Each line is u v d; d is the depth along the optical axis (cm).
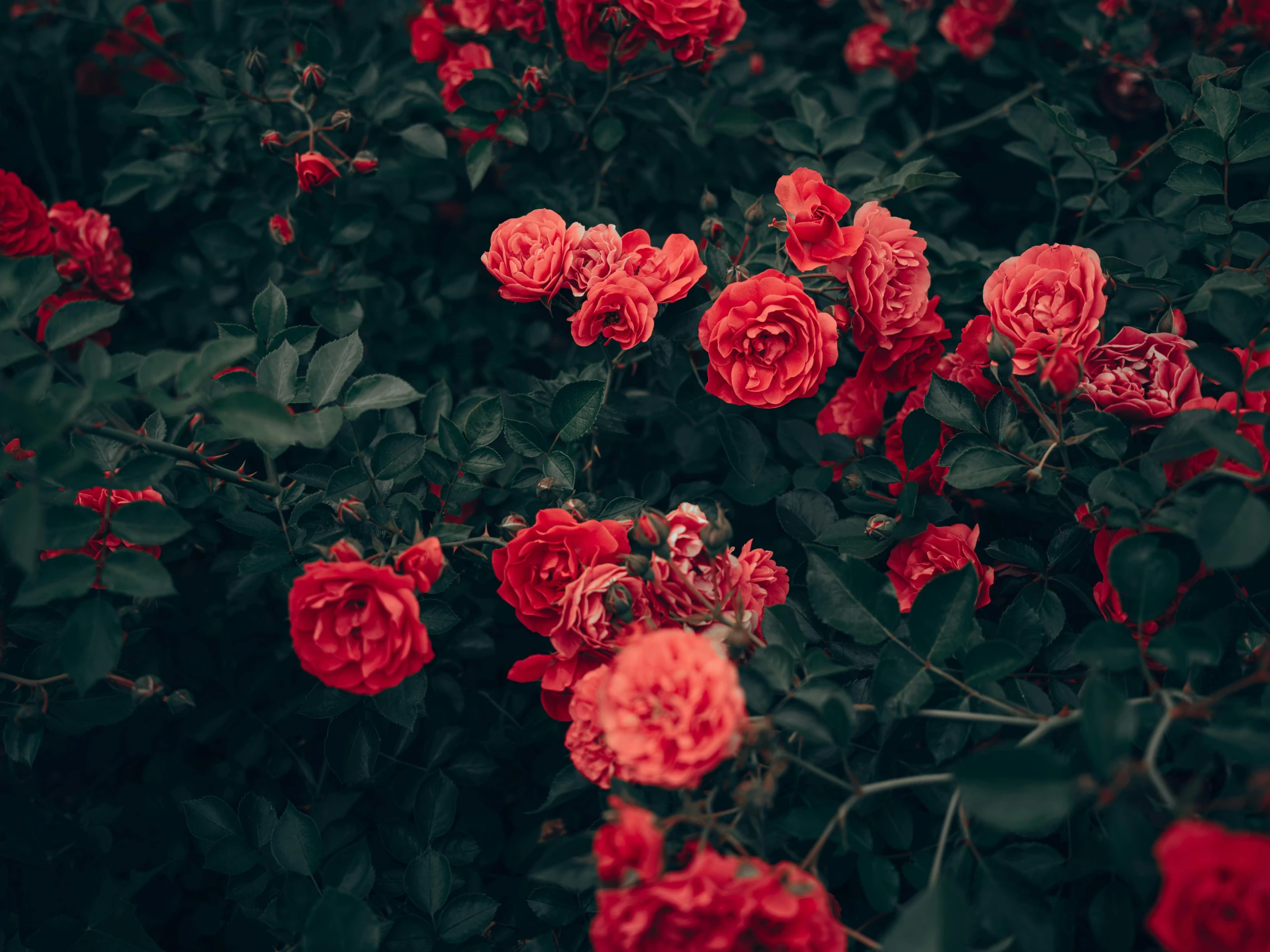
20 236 82
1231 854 50
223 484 73
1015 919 58
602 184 91
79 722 68
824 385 81
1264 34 88
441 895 66
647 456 83
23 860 71
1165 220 81
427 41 88
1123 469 62
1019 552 68
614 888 56
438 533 68
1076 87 93
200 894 80
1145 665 58
